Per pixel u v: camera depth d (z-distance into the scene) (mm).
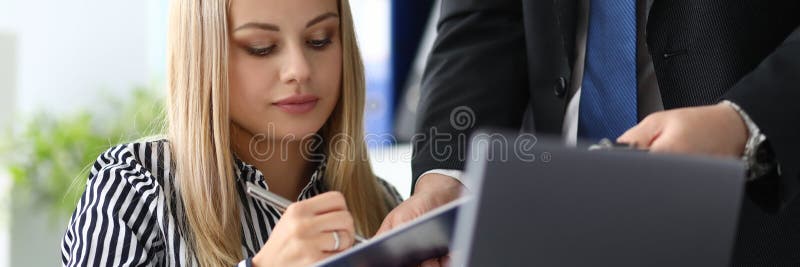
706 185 693
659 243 702
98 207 1201
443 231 884
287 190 1375
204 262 1244
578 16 1303
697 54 1171
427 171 1353
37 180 3643
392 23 3680
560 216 692
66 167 3635
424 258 1013
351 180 1413
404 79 3682
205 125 1276
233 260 1247
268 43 1241
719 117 911
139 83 4574
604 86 1262
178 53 1299
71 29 4492
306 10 1237
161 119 1474
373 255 887
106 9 4543
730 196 694
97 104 4484
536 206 690
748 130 923
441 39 1481
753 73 966
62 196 3590
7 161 3688
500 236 696
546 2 1310
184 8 1290
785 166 911
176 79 1307
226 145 1271
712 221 699
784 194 918
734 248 1152
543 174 687
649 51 1188
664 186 692
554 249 700
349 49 1370
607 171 688
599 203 692
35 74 4422
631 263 709
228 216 1272
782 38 1168
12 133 3785
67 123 3855
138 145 1301
